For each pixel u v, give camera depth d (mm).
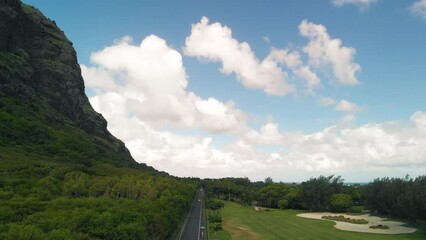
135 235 64688
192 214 159750
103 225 62781
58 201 83688
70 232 54219
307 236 120125
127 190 131500
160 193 138125
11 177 127250
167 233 90125
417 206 142750
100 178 148000
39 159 186250
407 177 189250
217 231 120875
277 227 140375
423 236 121625
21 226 52594
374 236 121438
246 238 113312
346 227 144500
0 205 74938
